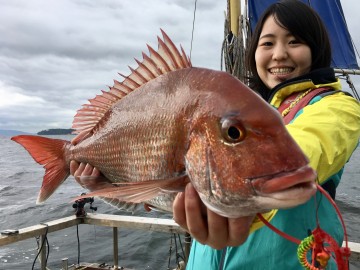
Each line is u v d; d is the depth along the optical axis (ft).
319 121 1.52
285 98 2.02
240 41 4.95
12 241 4.18
